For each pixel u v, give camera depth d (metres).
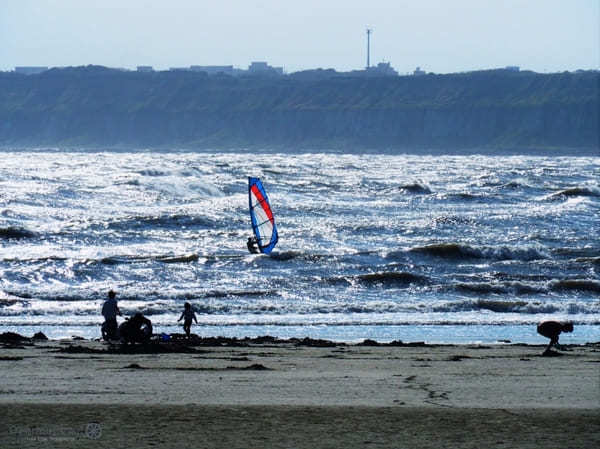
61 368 69.12
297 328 116.75
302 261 177.12
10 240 198.12
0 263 166.38
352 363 75.19
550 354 83.31
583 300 145.50
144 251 191.12
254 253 182.38
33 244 195.75
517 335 111.00
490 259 185.25
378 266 175.38
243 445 43.06
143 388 58.94
